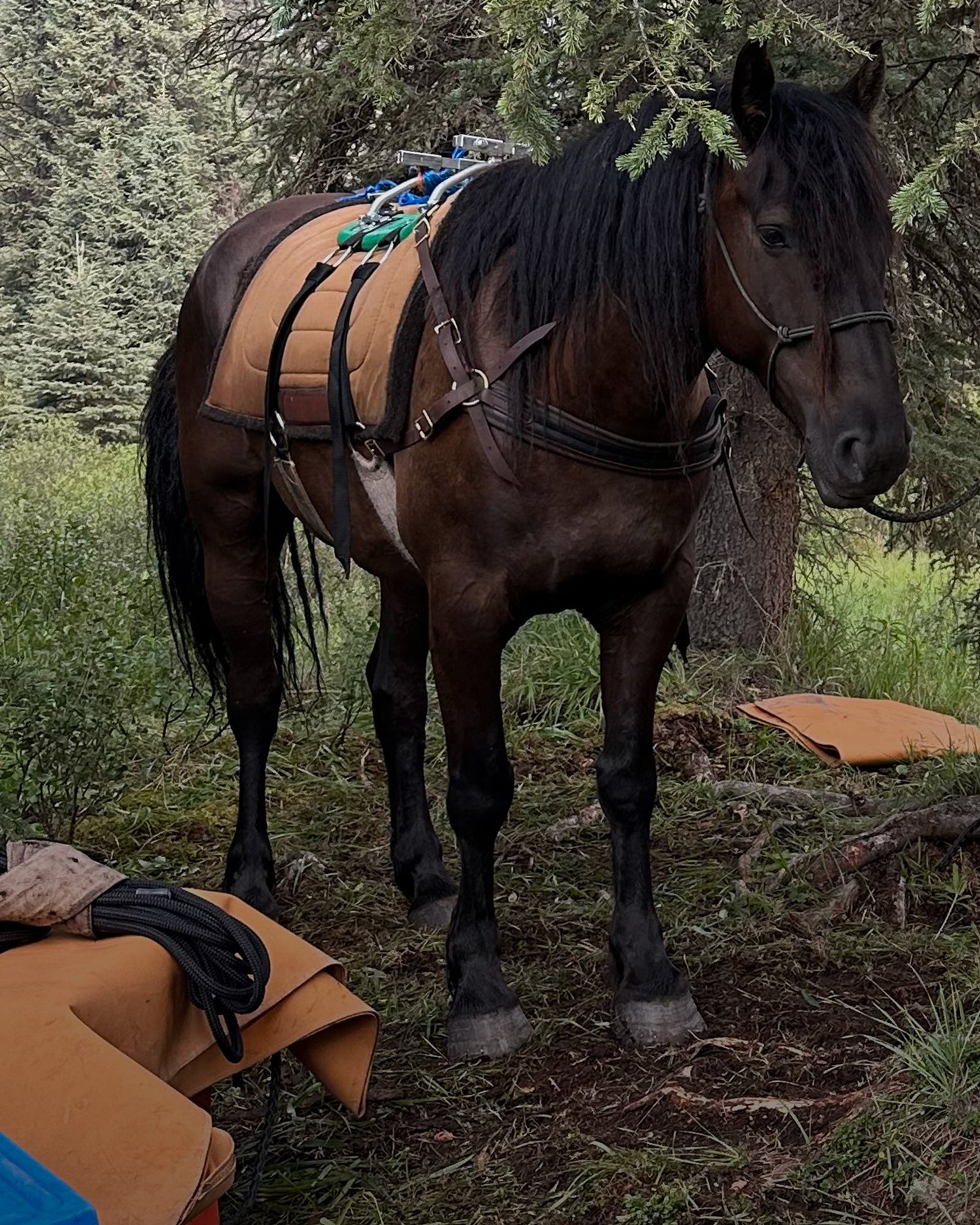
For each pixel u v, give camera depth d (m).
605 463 2.68
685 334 2.62
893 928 3.36
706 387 2.96
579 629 5.80
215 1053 2.27
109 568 7.60
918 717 5.21
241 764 3.93
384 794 4.73
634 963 2.94
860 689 5.78
